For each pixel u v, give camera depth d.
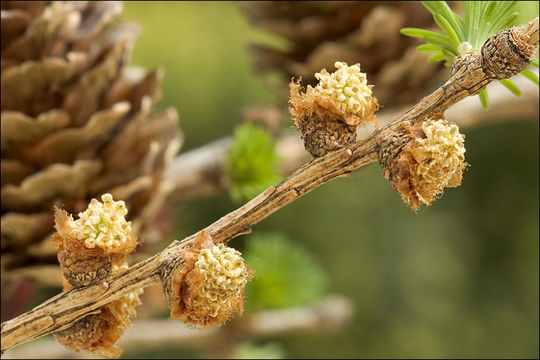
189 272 0.19
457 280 0.84
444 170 0.20
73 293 0.20
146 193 0.25
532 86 0.28
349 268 0.83
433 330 0.82
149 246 0.29
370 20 0.27
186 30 0.74
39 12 0.24
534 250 0.82
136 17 0.68
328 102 0.20
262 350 0.36
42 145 0.24
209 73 0.75
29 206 0.24
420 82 0.28
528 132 0.82
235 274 0.19
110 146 0.24
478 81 0.20
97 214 0.20
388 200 0.85
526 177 0.83
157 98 0.25
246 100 0.76
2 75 0.23
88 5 0.25
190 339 0.34
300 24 0.29
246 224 0.20
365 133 0.23
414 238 0.86
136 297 0.20
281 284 0.34
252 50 0.31
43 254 0.24
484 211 0.85
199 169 0.31
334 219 0.83
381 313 0.83
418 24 0.28
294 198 0.20
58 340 0.20
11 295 0.26
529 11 0.25
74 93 0.24
